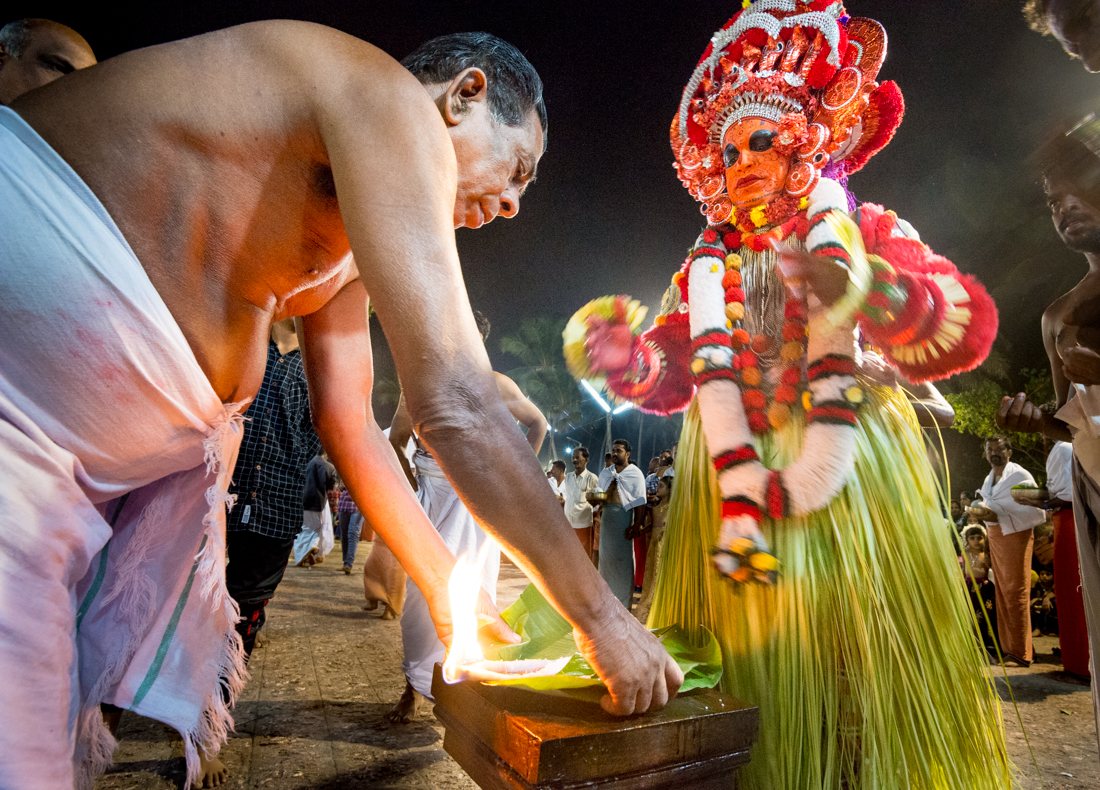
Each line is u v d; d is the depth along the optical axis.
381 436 1.41
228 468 1.08
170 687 1.10
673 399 1.81
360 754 2.54
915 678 1.28
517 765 0.87
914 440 1.47
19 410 0.82
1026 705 3.38
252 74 0.92
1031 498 4.14
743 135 1.46
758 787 1.28
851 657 1.27
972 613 1.42
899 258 1.36
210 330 0.99
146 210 0.90
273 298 1.07
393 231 0.82
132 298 0.85
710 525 1.43
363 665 3.79
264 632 4.46
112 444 0.90
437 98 1.12
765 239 1.46
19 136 0.83
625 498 5.70
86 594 1.09
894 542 1.34
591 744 0.85
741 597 1.33
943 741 1.28
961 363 1.34
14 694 0.79
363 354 1.41
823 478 1.26
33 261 0.80
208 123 0.90
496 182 1.17
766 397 1.48
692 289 1.50
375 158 0.85
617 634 0.88
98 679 1.07
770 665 1.31
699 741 0.97
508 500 0.80
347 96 0.88
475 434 0.79
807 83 1.47
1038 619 5.53
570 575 0.83
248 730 2.73
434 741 2.70
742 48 1.53
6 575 0.78
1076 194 1.79
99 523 0.92
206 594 1.00
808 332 1.43
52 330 0.82
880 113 1.57
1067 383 2.04
